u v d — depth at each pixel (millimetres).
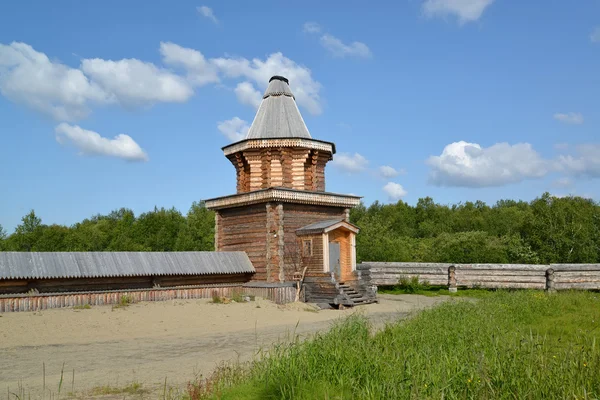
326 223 25266
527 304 17953
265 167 27188
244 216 26469
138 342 14453
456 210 91062
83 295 19375
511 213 77875
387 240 43594
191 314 19219
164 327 16969
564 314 17000
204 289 22828
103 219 77438
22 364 11695
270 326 17250
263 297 23469
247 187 28094
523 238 43062
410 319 15172
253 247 25812
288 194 24703
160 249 56719
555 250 38688
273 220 24812
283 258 24484
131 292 20594
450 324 12859
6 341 14375
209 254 24844
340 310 22094
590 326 14219
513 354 8258
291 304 22594
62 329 16031
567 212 40375
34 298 18297
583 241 38062
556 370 7551
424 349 9555
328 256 24250
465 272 29469
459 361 8500
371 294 25297
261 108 29578
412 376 7434
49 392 9227
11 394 9109
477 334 11227
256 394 7926
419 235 77750
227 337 15133
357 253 36594
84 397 8875
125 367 11258
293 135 28016
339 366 8453
